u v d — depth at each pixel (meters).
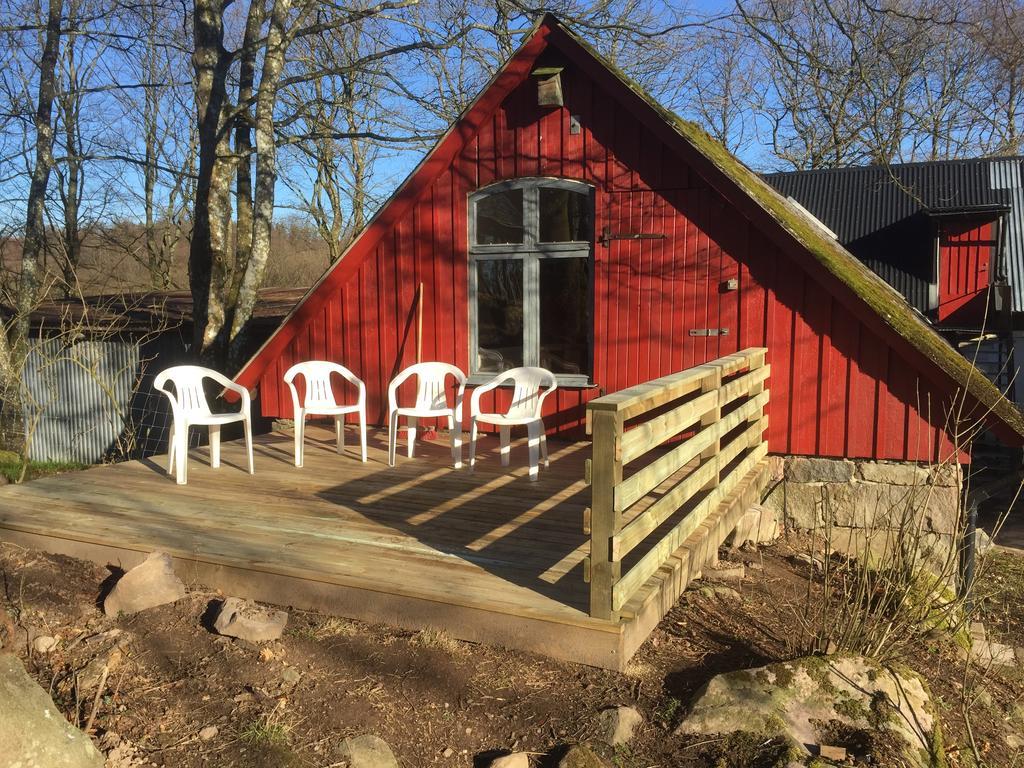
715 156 7.11
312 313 8.29
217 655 3.69
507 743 3.21
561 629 3.66
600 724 3.29
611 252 7.22
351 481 6.19
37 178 14.35
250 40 12.20
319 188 22.44
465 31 11.62
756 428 6.42
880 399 6.45
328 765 3.01
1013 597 7.76
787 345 6.71
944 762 3.57
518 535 4.80
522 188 7.47
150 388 13.99
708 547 5.10
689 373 4.73
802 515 6.81
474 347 7.77
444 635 3.87
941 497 6.32
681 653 3.95
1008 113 19.59
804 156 21.30
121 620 4.03
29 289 13.97
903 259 15.53
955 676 4.81
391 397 6.77
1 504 5.54
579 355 7.49
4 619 3.78
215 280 11.51
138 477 6.41
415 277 7.89
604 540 3.56
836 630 4.25
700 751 3.26
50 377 14.66
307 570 4.19
